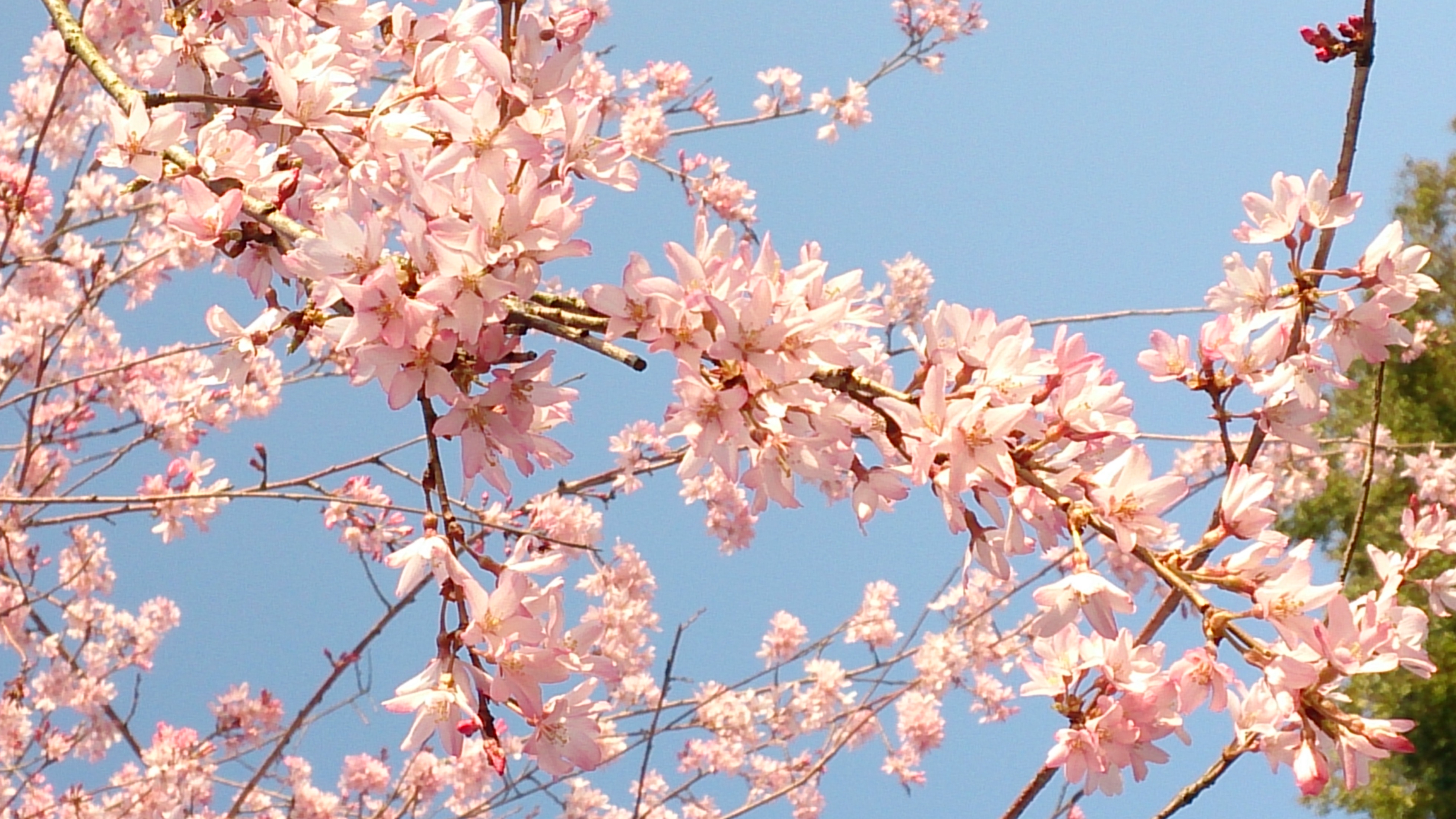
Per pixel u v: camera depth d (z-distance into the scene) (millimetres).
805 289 1684
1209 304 1868
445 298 1651
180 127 1743
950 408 1669
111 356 3375
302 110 1761
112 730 3375
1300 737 1701
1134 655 1730
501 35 1756
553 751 1668
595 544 3314
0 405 2258
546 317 1672
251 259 1768
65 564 3418
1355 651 1671
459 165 1698
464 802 3746
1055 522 1699
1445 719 5547
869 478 1724
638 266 1661
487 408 1684
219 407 3098
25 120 2975
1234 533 1702
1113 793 1718
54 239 2873
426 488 1679
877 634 4160
